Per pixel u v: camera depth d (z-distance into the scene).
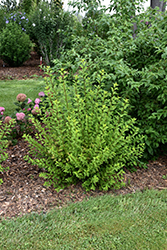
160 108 3.65
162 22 3.69
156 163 3.94
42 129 3.11
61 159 3.17
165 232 2.43
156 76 3.21
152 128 3.57
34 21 10.68
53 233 2.33
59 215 2.57
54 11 10.95
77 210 2.68
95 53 3.99
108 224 2.49
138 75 3.61
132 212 2.71
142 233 2.40
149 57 3.84
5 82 8.73
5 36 10.61
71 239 2.28
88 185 3.12
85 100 3.19
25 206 2.73
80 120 3.03
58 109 2.98
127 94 3.61
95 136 3.05
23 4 17.00
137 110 3.83
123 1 4.08
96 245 2.22
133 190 3.21
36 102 4.47
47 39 11.00
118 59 3.79
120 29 4.00
